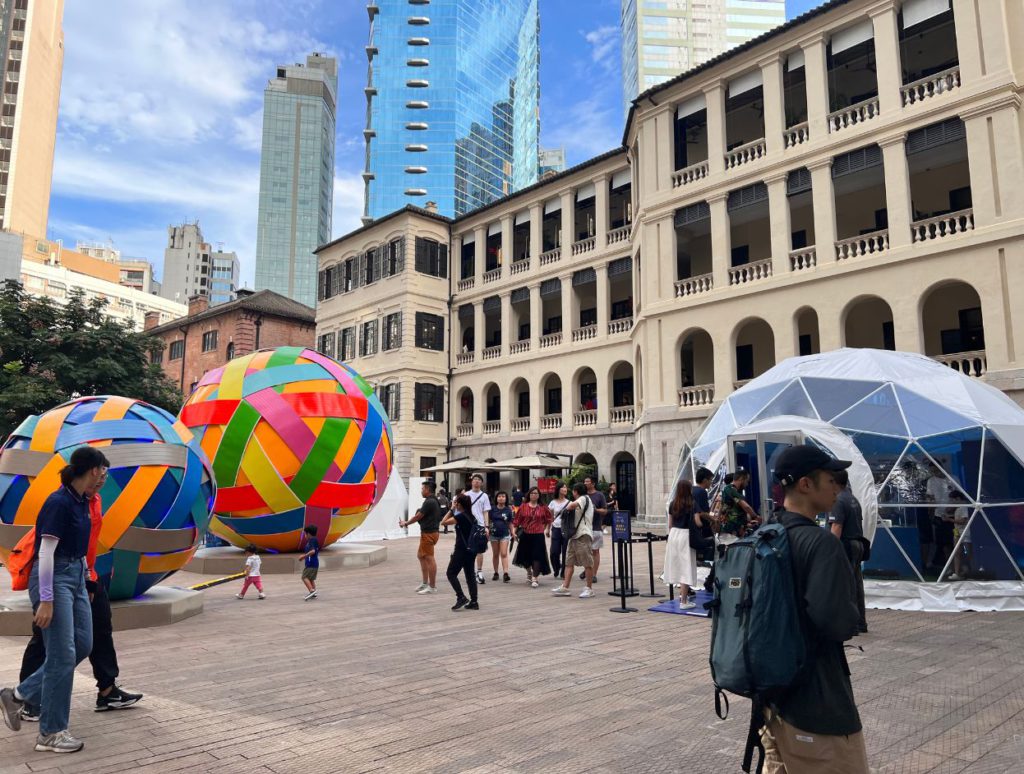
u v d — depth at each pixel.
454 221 38.25
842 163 21.77
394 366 36.34
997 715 5.33
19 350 27.19
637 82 106.38
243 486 14.23
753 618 2.65
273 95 176.38
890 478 11.03
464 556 10.25
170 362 50.50
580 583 13.23
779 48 23.39
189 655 7.44
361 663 7.05
